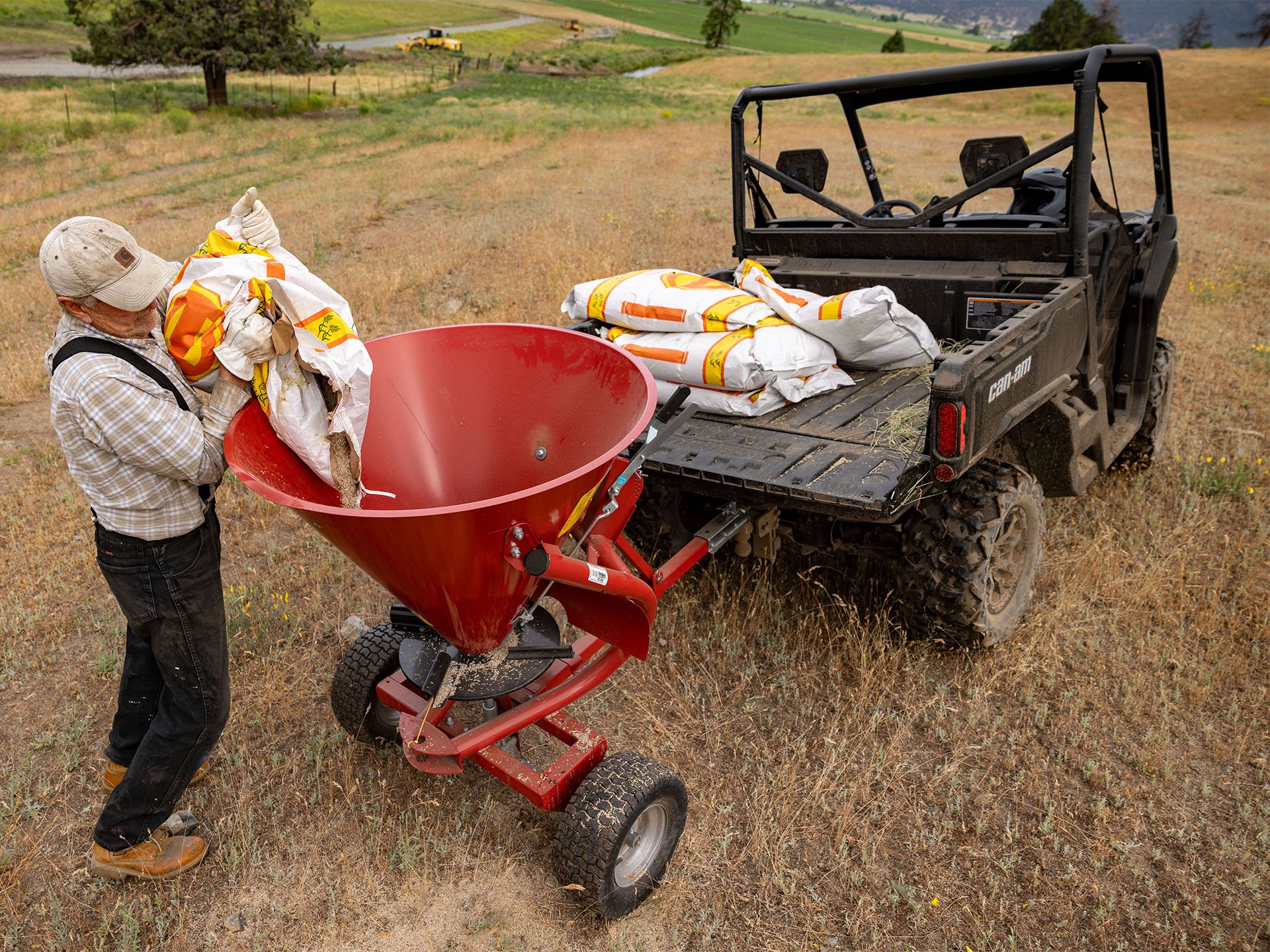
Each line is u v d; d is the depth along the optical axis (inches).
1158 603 159.9
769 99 185.6
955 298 165.3
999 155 159.6
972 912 107.0
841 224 191.8
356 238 494.0
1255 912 105.4
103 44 1346.0
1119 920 105.1
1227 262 397.4
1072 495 165.3
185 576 99.2
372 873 114.0
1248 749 129.5
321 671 152.0
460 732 115.8
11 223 569.6
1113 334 180.2
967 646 143.2
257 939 104.9
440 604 97.3
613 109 1360.7
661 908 109.5
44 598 172.2
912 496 122.4
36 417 269.0
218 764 132.0
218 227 96.4
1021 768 128.2
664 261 397.7
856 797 123.1
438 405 121.0
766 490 125.0
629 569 121.6
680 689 146.9
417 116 1272.1
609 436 109.7
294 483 98.1
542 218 517.3
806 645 154.6
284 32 1427.2
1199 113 1278.3
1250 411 244.4
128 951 102.6
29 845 118.2
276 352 92.6
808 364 153.0
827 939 104.3
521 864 115.3
